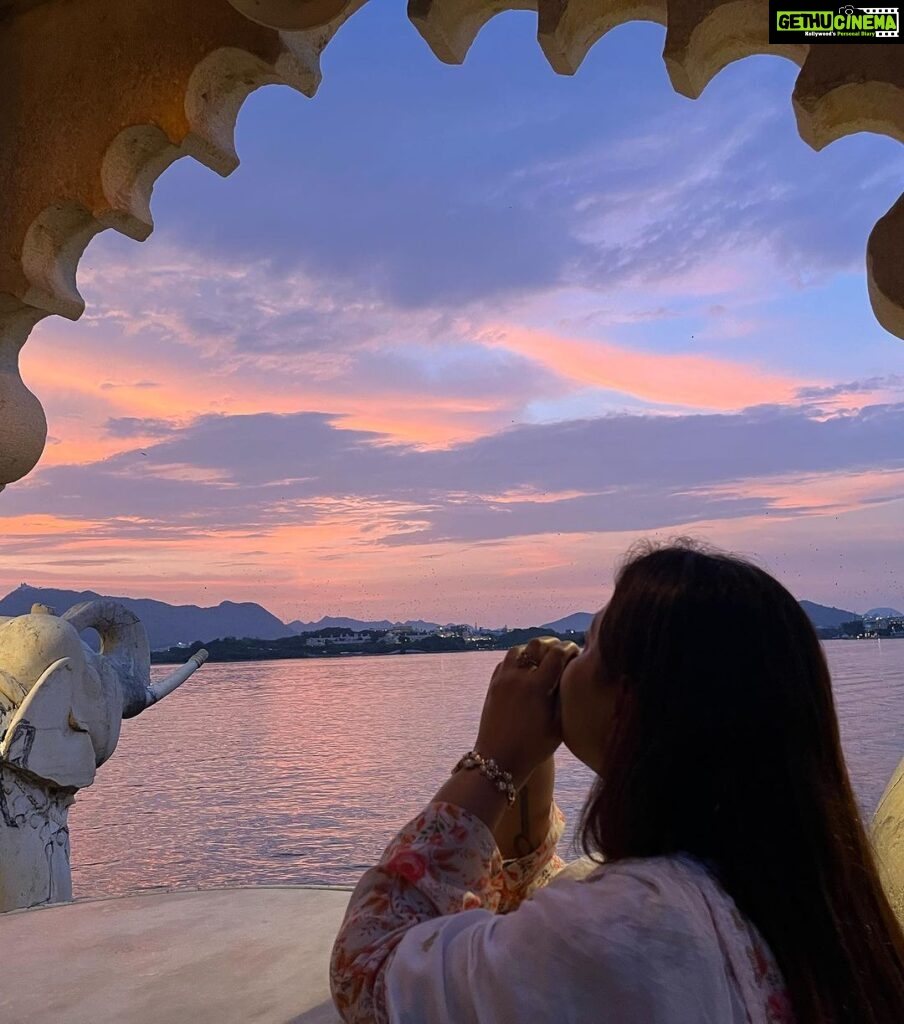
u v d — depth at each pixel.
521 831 1.29
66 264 3.24
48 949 2.39
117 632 5.20
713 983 0.88
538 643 1.24
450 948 0.96
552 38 2.39
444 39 2.59
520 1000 0.88
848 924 0.98
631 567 1.12
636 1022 0.86
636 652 1.05
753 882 0.96
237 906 2.71
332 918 2.56
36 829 4.23
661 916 0.90
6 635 4.37
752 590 1.05
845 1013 0.94
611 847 1.03
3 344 3.31
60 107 3.06
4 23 3.14
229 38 2.80
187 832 11.91
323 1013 1.93
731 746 1.00
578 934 0.89
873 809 1.97
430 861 1.10
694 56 2.27
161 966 2.24
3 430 3.27
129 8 2.97
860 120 2.16
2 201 3.14
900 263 1.98
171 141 2.93
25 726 4.14
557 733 1.18
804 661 1.04
